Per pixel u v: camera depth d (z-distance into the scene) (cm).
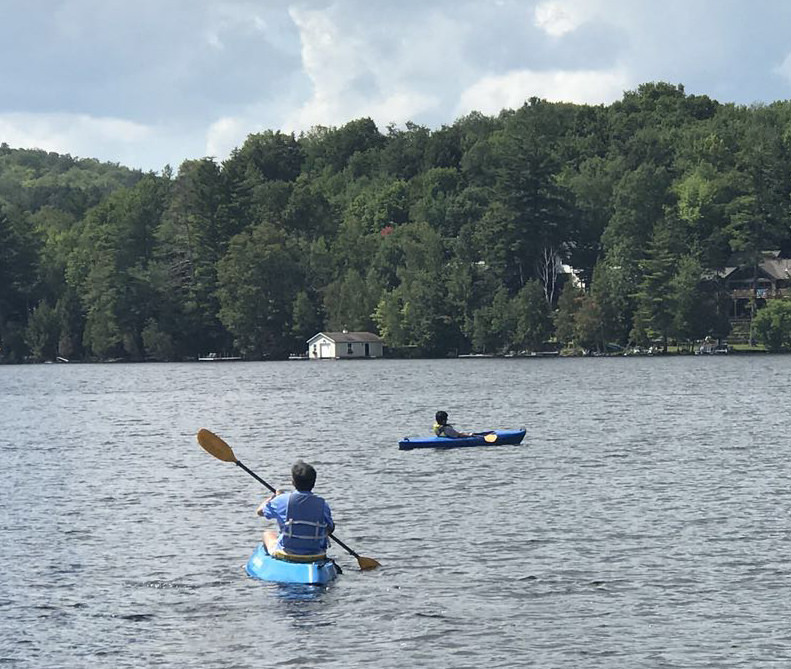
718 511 2509
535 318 14800
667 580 1902
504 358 14900
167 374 12444
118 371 13750
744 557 2052
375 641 1614
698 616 1700
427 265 16312
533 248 15875
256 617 1731
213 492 2945
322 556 1964
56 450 4191
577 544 2181
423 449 3834
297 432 4712
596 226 16788
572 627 1658
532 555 2094
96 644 1617
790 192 16600
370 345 16325
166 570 2022
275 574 1917
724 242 16262
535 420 5059
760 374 9262
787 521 2377
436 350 15662
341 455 3734
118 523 2505
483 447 3838
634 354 14662
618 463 3366
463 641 1608
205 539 2297
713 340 14775
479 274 15688
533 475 3131
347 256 18012
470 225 16750
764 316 14775
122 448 4219
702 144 18425
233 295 16588
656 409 5578
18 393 9012
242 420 5494
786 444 3822
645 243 15512
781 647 1559
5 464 3712
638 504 2619
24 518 2597
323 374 11338
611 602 1780
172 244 18375
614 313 14675
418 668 1509
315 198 19575
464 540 2234
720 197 16312
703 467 3244
